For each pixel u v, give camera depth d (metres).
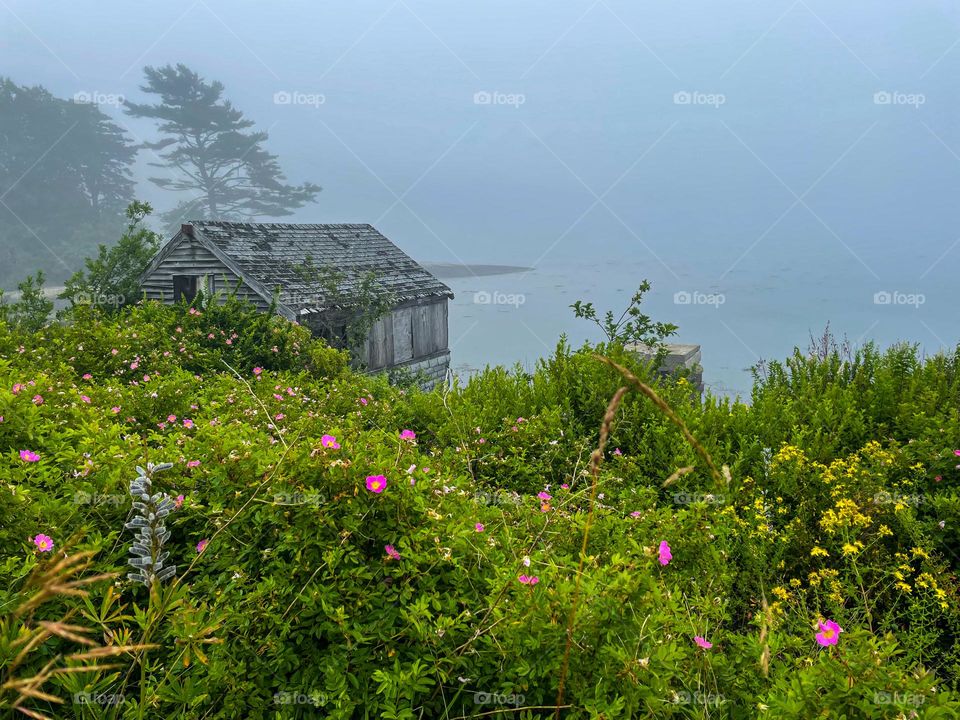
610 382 6.37
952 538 4.44
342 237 25.00
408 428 6.48
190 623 2.45
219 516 3.16
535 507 4.14
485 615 2.85
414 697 2.73
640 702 2.62
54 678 2.35
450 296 24.30
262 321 11.10
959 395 6.29
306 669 2.77
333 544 2.99
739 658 2.89
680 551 3.75
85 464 3.53
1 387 4.63
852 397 6.18
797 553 4.47
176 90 86.31
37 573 1.34
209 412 5.84
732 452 5.37
